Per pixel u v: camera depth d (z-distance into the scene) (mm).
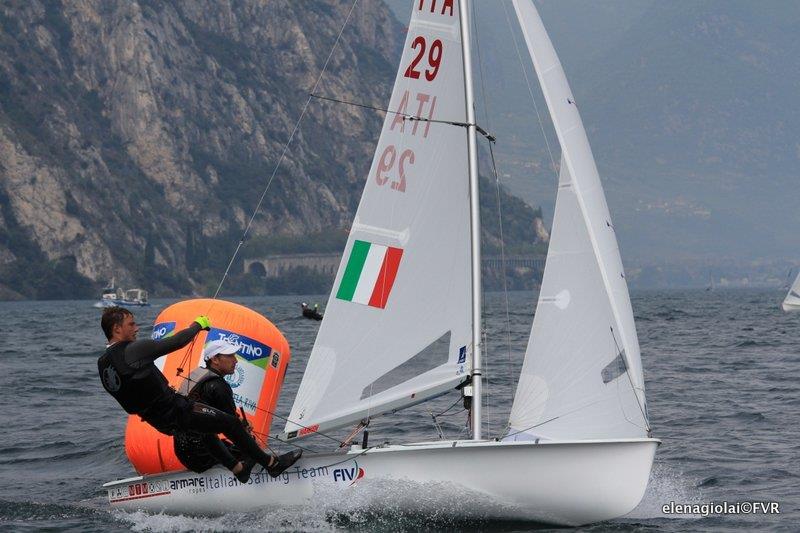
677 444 58781
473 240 40125
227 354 37656
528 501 38031
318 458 38781
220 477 39625
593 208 40219
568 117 41000
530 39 41625
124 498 41469
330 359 40625
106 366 34969
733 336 166375
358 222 40688
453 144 40625
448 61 40656
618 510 37812
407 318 40531
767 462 53125
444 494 38156
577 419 39250
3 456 58000
